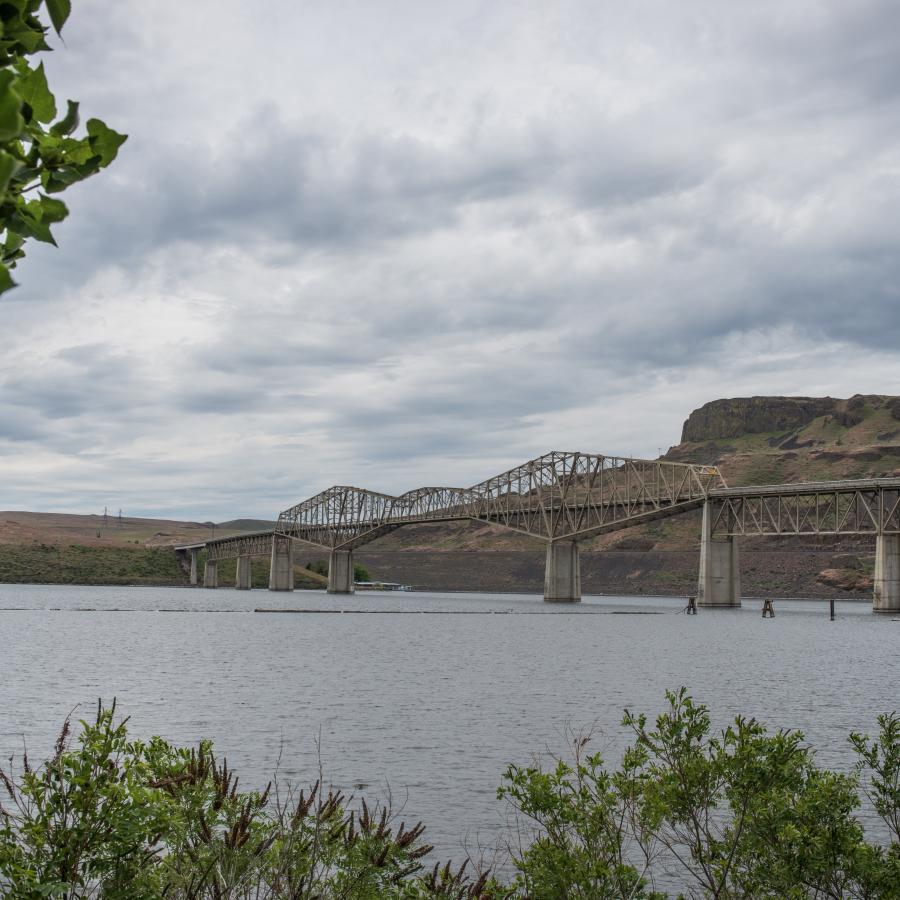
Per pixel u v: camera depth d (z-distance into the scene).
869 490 169.75
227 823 8.41
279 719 42.03
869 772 28.62
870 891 11.27
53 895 7.14
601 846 11.32
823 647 95.75
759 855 11.50
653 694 53.38
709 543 194.50
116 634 103.31
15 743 33.78
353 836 8.89
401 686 56.88
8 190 3.11
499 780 29.03
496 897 10.43
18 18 3.00
